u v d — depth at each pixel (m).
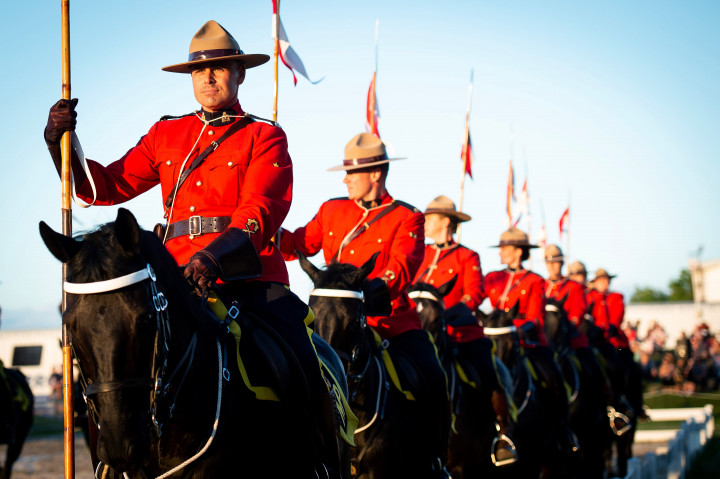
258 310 4.58
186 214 4.60
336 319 6.02
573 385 13.07
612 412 16.47
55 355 46.53
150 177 4.84
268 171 4.56
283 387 4.36
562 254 16.19
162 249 3.80
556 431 11.44
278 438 4.35
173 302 3.79
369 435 6.45
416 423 6.97
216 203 4.58
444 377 7.43
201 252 4.01
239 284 4.64
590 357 14.23
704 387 30.64
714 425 24.44
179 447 3.93
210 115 4.79
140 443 3.34
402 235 7.20
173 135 4.74
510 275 11.92
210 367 4.03
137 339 3.38
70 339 3.47
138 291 3.42
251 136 4.64
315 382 4.60
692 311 50.47
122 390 3.34
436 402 7.25
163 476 3.95
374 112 10.25
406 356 7.13
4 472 12.39
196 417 3.92
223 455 4.05
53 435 24.44
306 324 4.84
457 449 8.70
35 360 46.62
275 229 4.48
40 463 18.03
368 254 7.23
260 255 4.78
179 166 4.66
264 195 4.49
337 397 5.25
